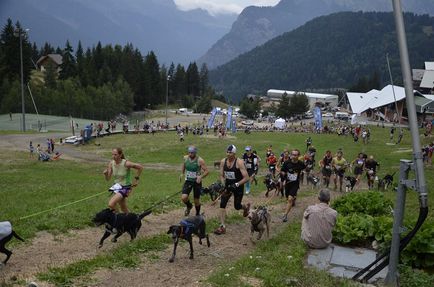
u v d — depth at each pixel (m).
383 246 10.47
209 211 15.92
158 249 10.98
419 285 8.73
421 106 101.31
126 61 151.75
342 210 14.79
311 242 10.82
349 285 8.51
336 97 196.62
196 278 9.13
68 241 11.28
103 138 64.44
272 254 10.58
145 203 16.42
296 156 14.63
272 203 18.86
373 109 114.81
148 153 51.03
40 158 43.88
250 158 20.70
